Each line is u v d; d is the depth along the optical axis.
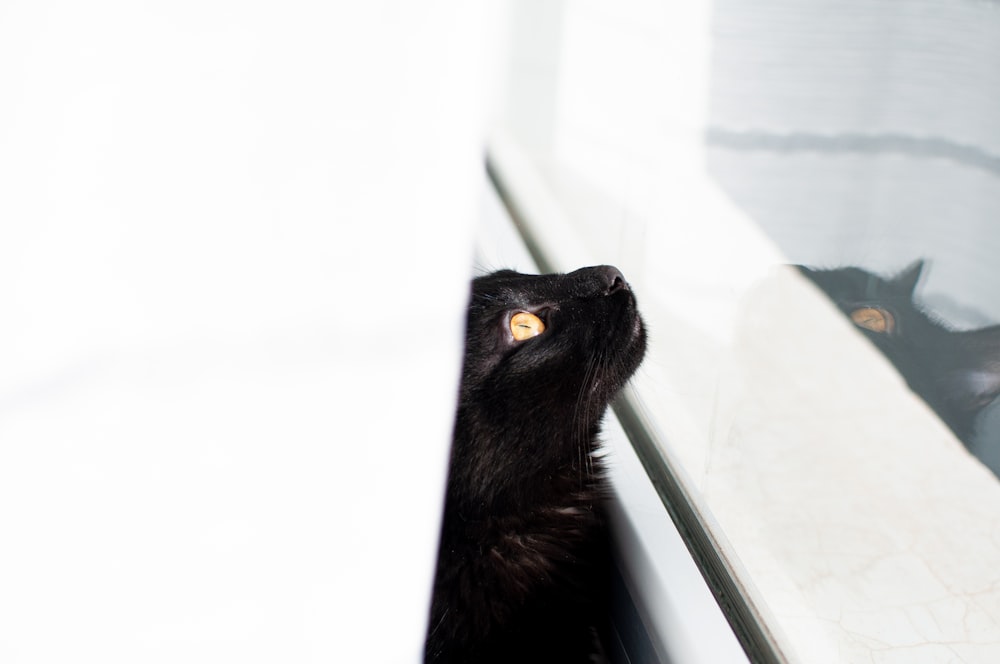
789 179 0.75
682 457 0.69
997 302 0.68
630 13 0.86
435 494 0.61
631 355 0.72
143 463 0.58
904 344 0.70
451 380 0.63
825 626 0.62
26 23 0.60
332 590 0.58
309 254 0.62
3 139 0.60
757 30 0.77
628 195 0.83
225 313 0.60
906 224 0.71
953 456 0.66
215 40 0.63
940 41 0.72
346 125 0.64
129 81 0.61
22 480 0.57
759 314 0.74
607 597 0.68
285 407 0.60
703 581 0.63
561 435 0.71
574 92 0.89
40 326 0.59
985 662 0.60
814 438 0.69
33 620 0.56
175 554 0.57
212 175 0.62
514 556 0.70
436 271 0.64
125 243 0.60
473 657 0.68
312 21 0.64
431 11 0.67
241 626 0.57
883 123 0.73
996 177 0.70
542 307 0.71
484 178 0.84
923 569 0.63
